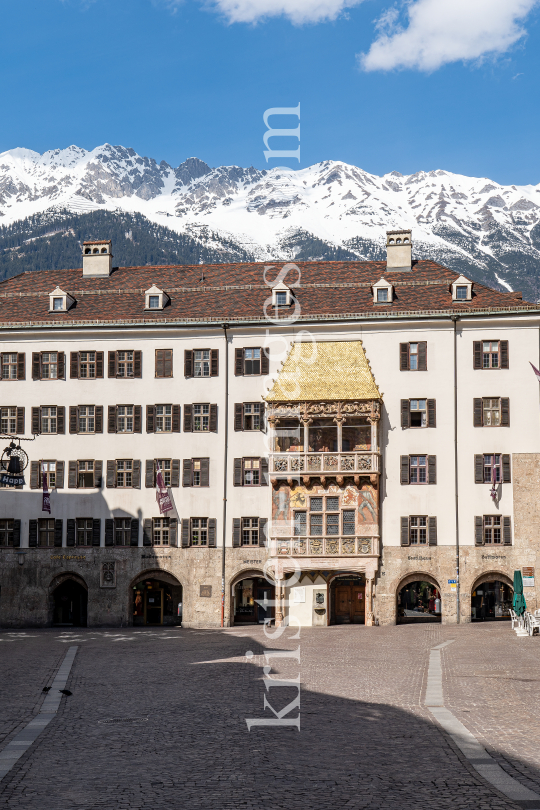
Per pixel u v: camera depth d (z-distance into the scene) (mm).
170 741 22672
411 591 68375
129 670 37062
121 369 63000
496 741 22016
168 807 16812
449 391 59812
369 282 65875
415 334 60625
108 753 21406
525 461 58719
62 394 63125
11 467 56312
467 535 58594
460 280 62156
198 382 62062
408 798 17250
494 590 60906
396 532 59062
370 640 47969
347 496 59031
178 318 62656
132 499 61719
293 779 18766
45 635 55625
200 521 61031
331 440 61531
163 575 61469
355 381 59500
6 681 34281
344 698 28844
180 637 52438
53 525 62344
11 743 22656
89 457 62406
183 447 61625
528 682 31172
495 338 59844
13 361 63844
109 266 70938
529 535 58188
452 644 44719
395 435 59844
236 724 24766
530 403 59062
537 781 18391
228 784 18406
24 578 62000
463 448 59250
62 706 28422
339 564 58406
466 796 17312
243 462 61031
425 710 26375
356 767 19719
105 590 61406
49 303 66250
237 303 64562
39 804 17125
